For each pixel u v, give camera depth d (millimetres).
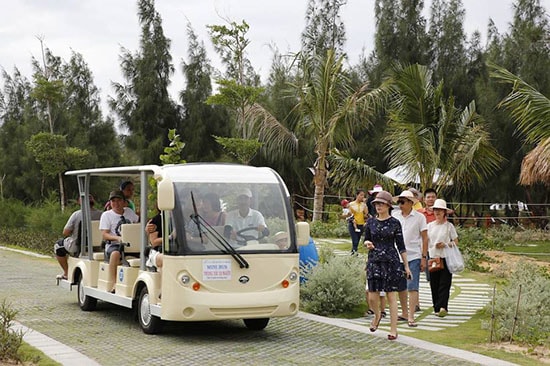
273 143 30547
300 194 38094
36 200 41781
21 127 43156
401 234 10328
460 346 9875
